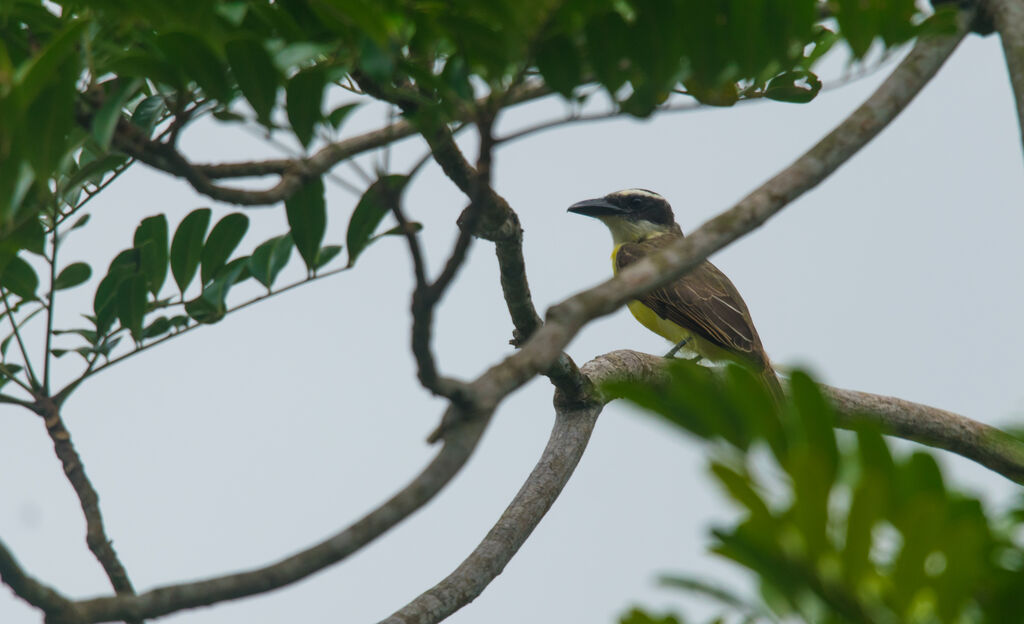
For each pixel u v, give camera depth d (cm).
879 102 616
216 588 423
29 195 628
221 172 621
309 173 615
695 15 460
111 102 521
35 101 446
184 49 497
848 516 283
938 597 285
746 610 318
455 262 439
